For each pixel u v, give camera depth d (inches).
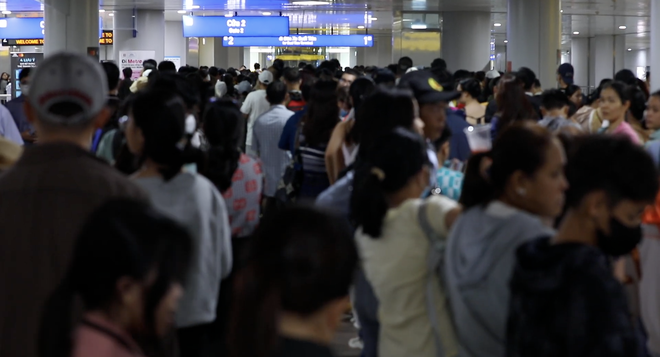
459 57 1106.1
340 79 384.8
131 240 72.3
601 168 93.2
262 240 72.3
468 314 110.7
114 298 72.8
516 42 703.1
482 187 114.7
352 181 148.7
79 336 72.9
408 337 126.3
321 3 1008.9
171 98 139.9
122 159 171.3
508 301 105.9
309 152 252.1
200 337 154.0
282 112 313.9
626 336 84.1
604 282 84.8
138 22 1080.2
